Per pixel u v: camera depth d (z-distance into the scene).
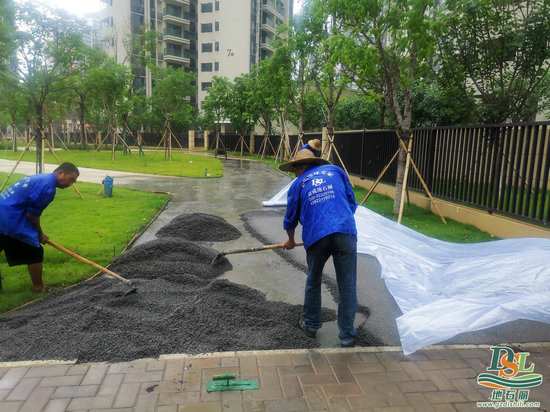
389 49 8.90
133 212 9.28
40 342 3.35
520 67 11.37
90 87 28.23
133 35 38.22
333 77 16.81
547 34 10.46
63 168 4.41
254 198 12.36
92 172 18.16
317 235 3.43
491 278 4.59
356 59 8.40
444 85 12.20
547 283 4.24
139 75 55.00
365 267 5.81
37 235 4.36
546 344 3.58
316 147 4.39
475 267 5.04
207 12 55.91
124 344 3.33
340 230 3.39
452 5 7.85
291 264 5.96
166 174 18.27
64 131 57.75
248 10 54.16
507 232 7.24
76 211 9.25
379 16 8.54
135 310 4.07
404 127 8.78
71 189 12.37
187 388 2.82
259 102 31.91
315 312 3.65
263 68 24.28
